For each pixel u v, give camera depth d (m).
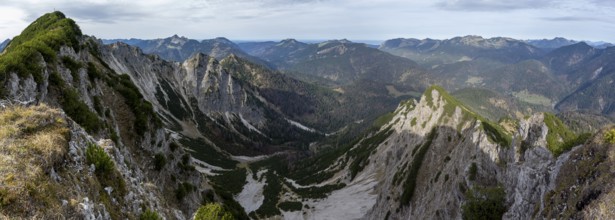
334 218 130.50
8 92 36.69
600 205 26.19
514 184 46.53
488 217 45.97
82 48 74.69
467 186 62.88
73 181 21.03
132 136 56.00
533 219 35.72
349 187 161.00
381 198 111.69
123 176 29.70
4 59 39.34
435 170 90.81
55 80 45.38
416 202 88.75
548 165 39.75
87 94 51.97
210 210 37.25
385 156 160.25
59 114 24.89
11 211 16.00
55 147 21.12
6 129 20.89
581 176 31.42
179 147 70.44
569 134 65.62
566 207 30.83
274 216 148.88
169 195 54.53
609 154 30.08
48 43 56.66
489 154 65.50
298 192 185.12
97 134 44.78
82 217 18.98
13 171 17.77
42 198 17.45
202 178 77.38
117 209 24.56
